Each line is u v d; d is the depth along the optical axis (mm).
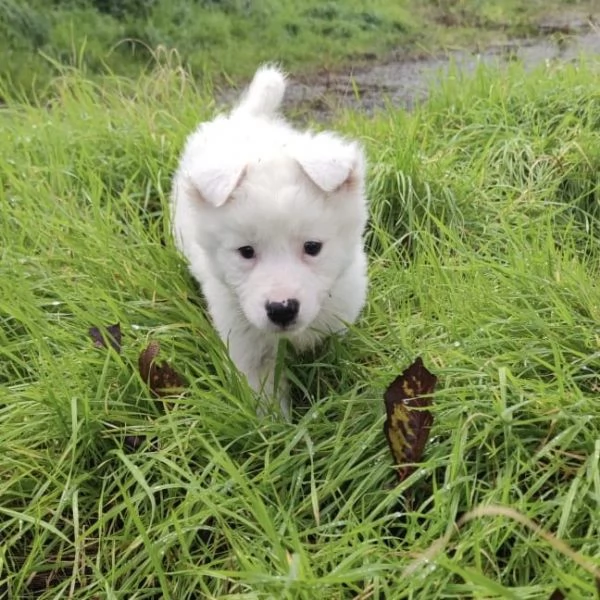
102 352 594
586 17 1663
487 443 505
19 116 1062
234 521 500
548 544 437
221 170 550
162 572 453
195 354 620
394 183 820
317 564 450
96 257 710
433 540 457
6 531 527
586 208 838
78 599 484
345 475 506
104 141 927
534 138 915
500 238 750
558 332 581
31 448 548
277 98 813
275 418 567
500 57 1362
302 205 539
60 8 1495
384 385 572
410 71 1404
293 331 538
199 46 1504
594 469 457
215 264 583
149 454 518
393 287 692
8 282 662
